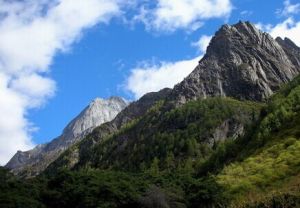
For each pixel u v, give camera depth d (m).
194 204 91.56
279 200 53.91
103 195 89.69
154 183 102.06
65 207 91.69
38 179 103.94
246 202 62.12
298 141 100.06
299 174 82.44
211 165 134.38
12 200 82.25
